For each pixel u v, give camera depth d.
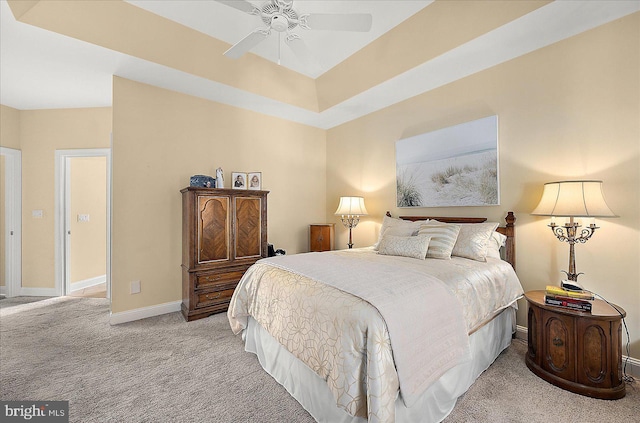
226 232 3.14
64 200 3.91
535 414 1.52
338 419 1.37
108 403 1.62
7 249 3.78
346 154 4.34
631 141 1.96
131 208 2.92
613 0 1.84
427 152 3.21
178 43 2.68
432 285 1.60
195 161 3.35
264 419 1.50
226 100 3.51
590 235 2.00
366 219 4.02
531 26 2.12
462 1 2.25
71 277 4.11
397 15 2.55
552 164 2.31
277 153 4.11
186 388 1.76
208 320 2.90
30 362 2.07
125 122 2.90
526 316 2.45
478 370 1.85
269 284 1.95
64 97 3.47
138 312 2.93
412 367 1.28
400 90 3.24
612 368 1.65
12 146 3.76
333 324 1.37
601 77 2.08
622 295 1.99
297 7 2.45
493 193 2.65
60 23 2.19
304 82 3.65
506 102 2.59
